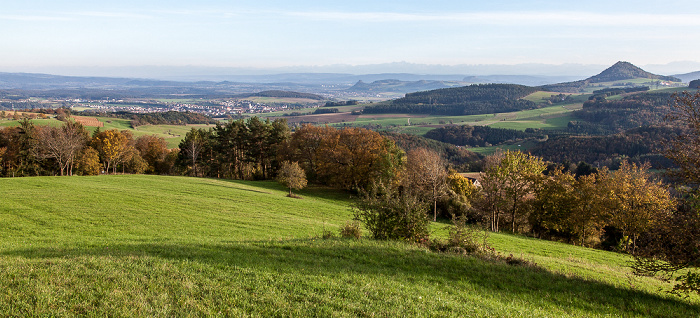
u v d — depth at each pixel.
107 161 72.62
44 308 7.60
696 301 13.63
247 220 31.11
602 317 10.79
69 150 63.69
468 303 10.35
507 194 47.59
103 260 11.81
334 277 11.68
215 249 15.30
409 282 12.05
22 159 65.62
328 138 63.78
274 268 12.30
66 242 17.84
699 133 13.33
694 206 12.95
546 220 47.41
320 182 69.19
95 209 29.84
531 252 28.77
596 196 42.19
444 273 13.83
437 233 35.50
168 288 9.26
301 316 8.11
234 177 78.88
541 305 11.37
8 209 27.80
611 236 51.78
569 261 22.14
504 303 10.95
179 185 49.16
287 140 71.50
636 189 39.66
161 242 17.91
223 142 74.19
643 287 15.23
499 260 16.78
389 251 16.31
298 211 39.56
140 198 36.41
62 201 31.86
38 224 24.44
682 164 13.49
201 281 10.05
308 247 16.45
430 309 9.30
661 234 13.30
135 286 9.24
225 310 8.16
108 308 7.79
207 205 36.34
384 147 61.34
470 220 53.12
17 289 8.53
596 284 14.39
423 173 53.56
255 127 72.12
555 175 48.72
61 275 9.82
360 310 8.77
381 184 21.33
